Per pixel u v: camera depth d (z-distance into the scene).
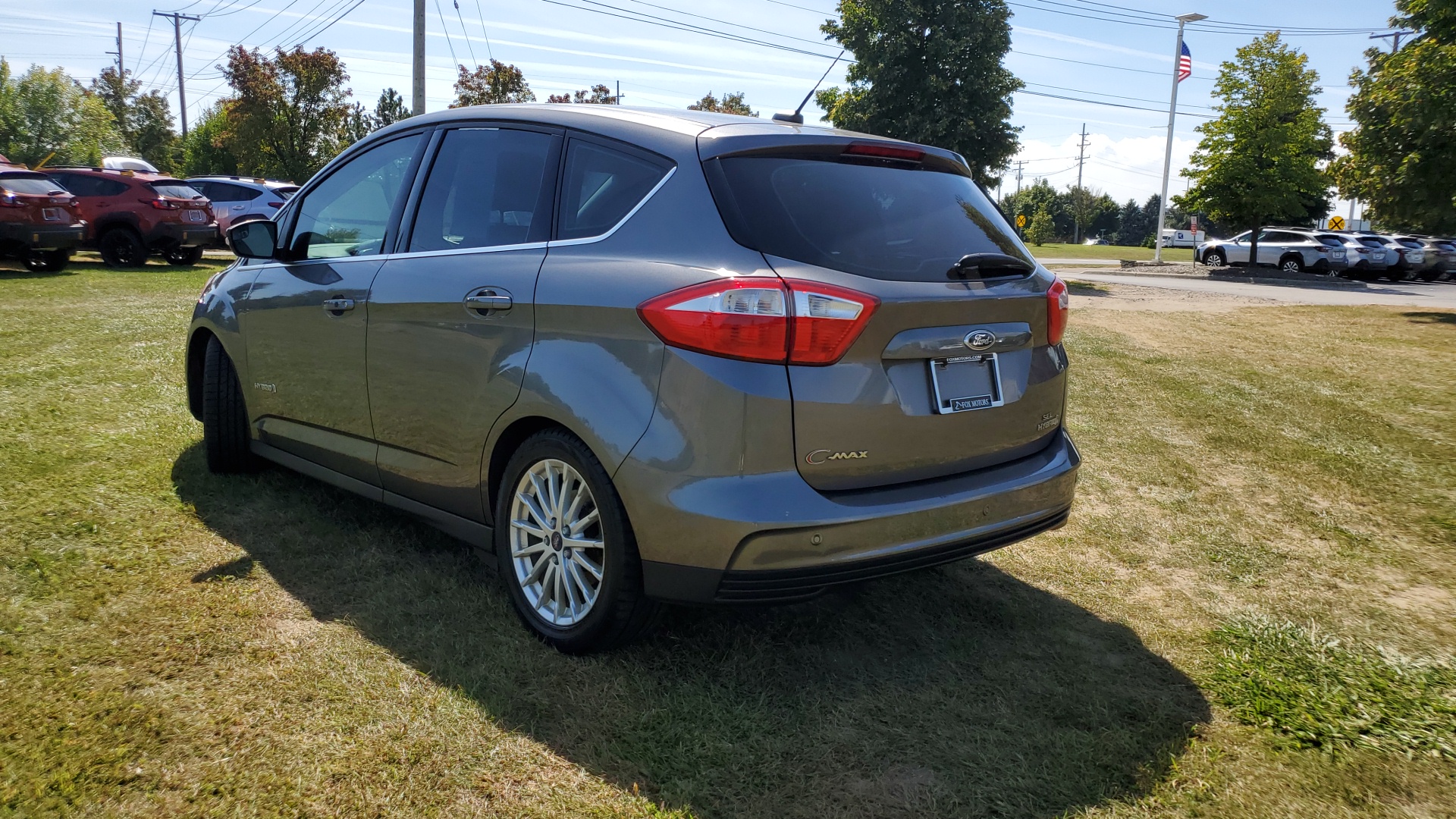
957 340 2.67
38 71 34.75
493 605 3.14
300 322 3.73
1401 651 3.16
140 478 4.23
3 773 2.13
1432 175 16.36
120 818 2.02
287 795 2.13
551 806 2.15
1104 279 25.41
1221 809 2.26
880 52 21.45
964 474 2.79
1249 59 26.94
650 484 2.47
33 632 2.78
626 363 2.55
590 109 3.09
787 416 2.39
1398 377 8.95
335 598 3.14
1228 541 4.23
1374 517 4.65
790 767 2.35
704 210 2.56
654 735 2.45
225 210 19.66
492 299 2.91
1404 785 2.38
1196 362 9.44
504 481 2.96
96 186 16.25
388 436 3.39
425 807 2.12
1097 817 2.21
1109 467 5.39
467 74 39.28
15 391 5.70
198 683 2.56
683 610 3.19
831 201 2.65
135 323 8.88
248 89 38.09
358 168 3.80
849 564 2.48
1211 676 2.91
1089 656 3.03
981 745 2.48
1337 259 28.31
